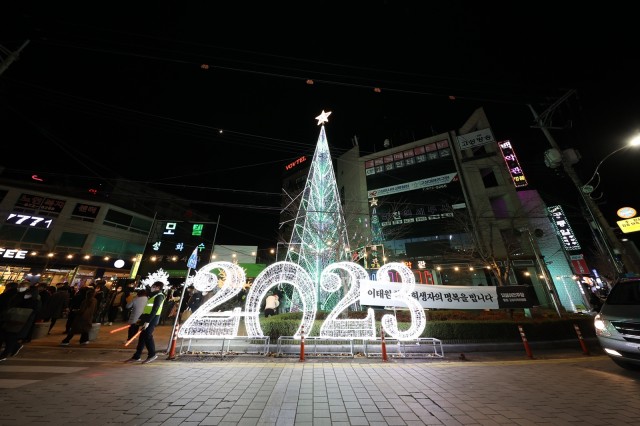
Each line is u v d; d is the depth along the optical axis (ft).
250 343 28.17
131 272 89.71
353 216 75.51
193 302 43.11
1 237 74.18
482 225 71.82
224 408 13.53
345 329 26.99
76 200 86.12
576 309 64.03
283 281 27.68
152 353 23.13
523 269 71.67
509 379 18.75
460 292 32.12
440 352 28.04
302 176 128.98
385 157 97.55
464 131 97.04
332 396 15.29
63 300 35.94
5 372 18.93
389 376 19.27
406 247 78.69
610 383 17.85
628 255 30.71
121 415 12.55
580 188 34.65
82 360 23.09
